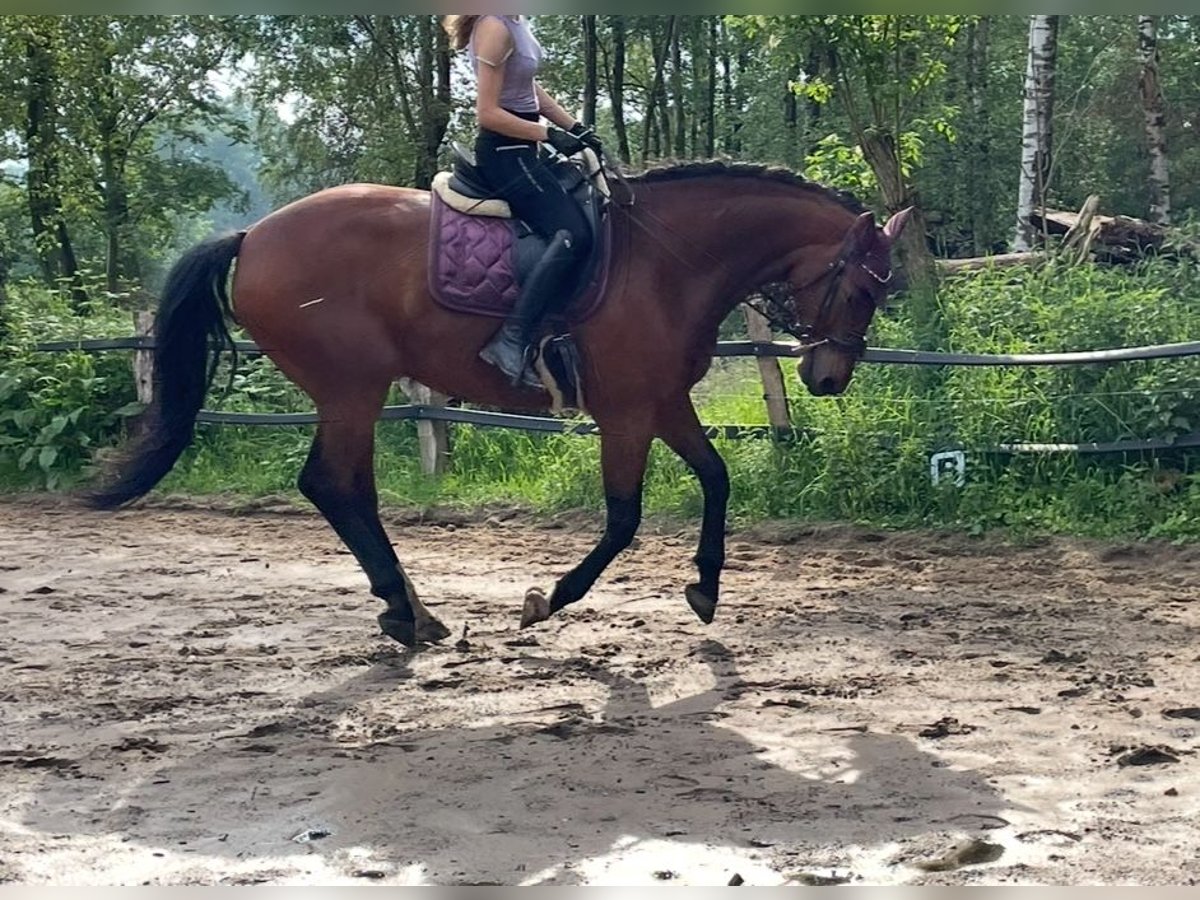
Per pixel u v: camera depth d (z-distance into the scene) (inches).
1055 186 1037.2
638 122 1306.6
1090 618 254.1
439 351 228.8
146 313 451.2
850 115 473.1
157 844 150.5
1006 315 387.5
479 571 313.6
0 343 481.4
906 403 356.8
